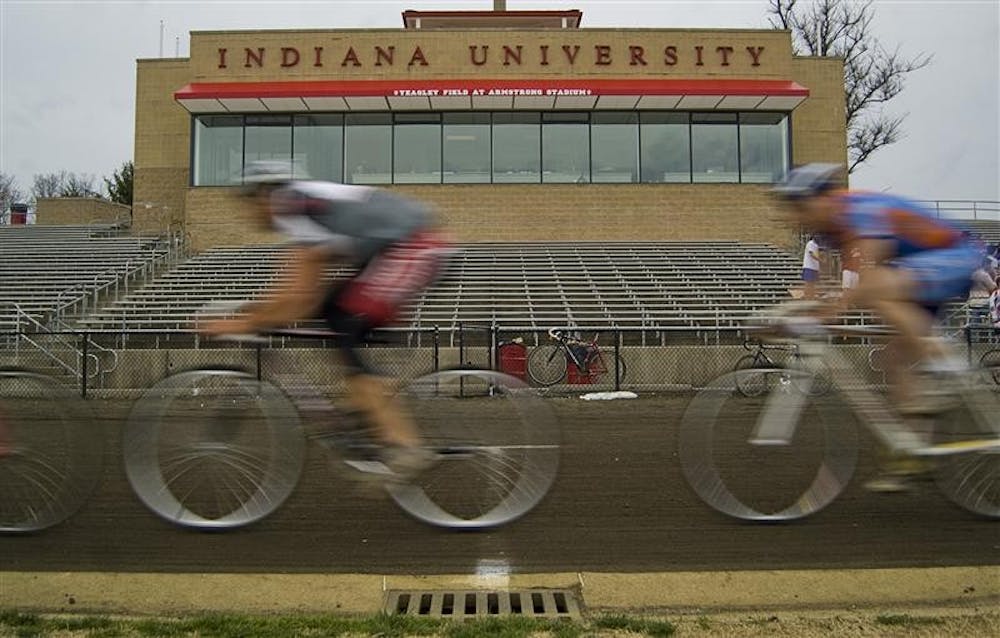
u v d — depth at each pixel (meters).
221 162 22.94
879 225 4.35
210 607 3.90
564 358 13.29
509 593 4.08
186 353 12.09
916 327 4.39
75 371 12.55
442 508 4.68
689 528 5.04
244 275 19.06
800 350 4.79
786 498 4.98
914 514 5.20
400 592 4.09
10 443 4.75
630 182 23.02
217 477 4.55
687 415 5.03
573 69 22.80
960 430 4.50
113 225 26.30
